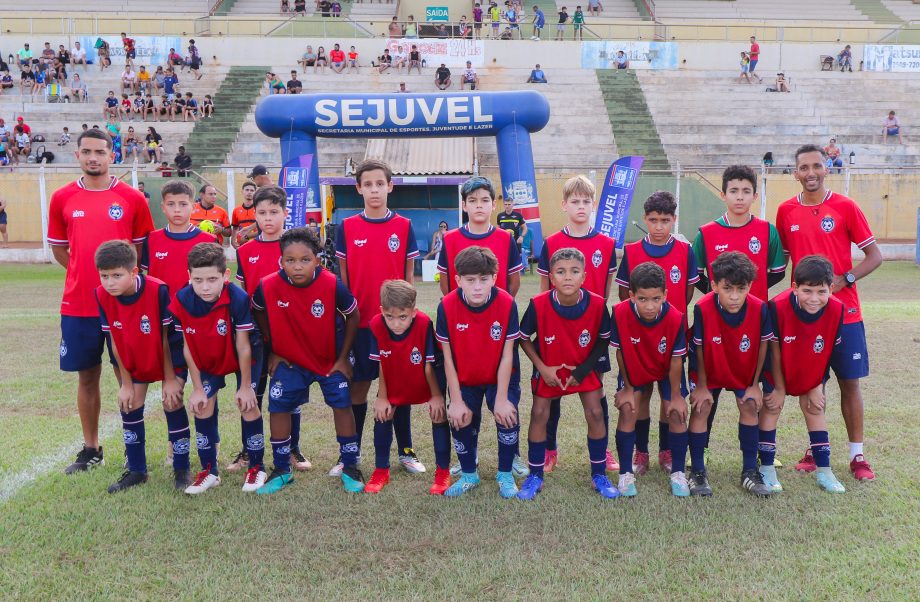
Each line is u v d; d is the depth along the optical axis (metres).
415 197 17.03
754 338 3.98
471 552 3.22
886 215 21.53
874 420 5.07
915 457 4.36
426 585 2.93
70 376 6.55
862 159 24.48
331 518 3.61
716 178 21.50
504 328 3.99
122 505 3.74
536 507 3.74
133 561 3.15
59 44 28.09
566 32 29.42
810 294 3.86
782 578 2.96
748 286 3.88
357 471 4.12
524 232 13.83
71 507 3.71
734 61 29.17
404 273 4.59
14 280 14.91
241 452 4.49
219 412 5.50
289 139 12.30
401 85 26.16
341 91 27.12
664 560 3.13
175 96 25.77
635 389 4.07
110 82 26.80
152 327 3.97
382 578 3.00
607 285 4.51
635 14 34.00
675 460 4.01
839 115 26.33
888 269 17.00
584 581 2.96
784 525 3.48
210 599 2.84
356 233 4.52
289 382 4.06
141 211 4.62
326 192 16.45
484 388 4.13
